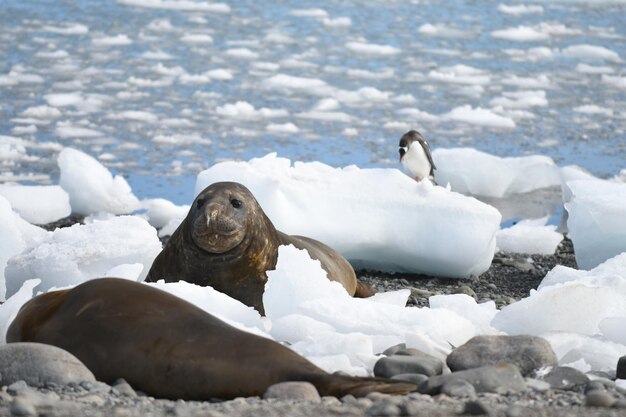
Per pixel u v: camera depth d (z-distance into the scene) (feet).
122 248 98.84
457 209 122.83
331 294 76.74
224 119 245.86
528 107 269.44
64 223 158.20
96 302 59.26
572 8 409.90
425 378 58.85
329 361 62.85
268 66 306.76
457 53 331.57
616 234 127.44
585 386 58.59
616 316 75.41
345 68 309.22
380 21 379.14
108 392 53.01
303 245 93.45
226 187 85.30
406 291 93.66
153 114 247.09
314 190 124.57
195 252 84.07
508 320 74.95
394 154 221.25
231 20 371.97
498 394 53.36
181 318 57.41
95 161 173.68
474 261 122.31
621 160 223.51
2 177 191.72
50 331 58.90
